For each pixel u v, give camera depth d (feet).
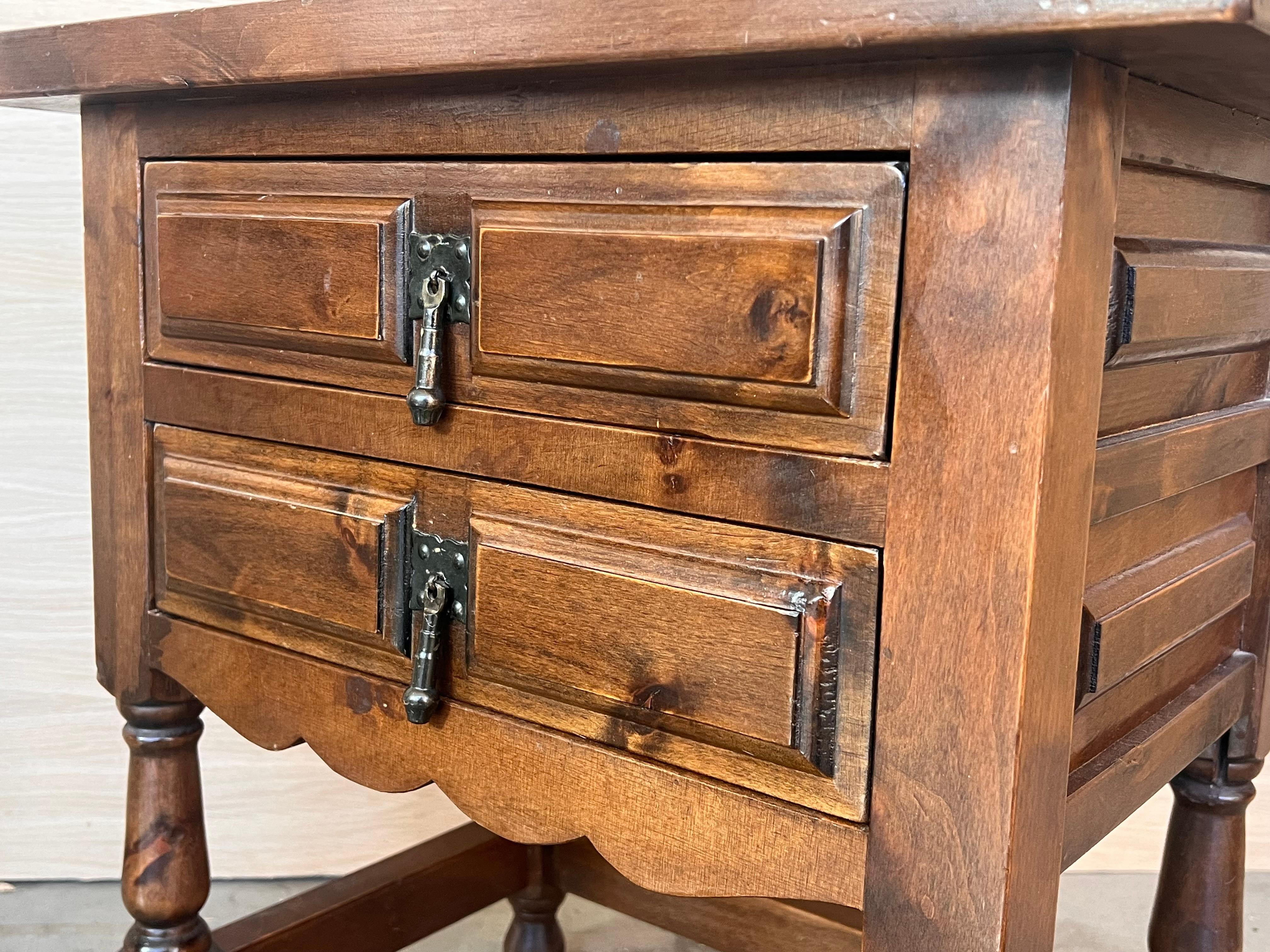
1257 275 2.56
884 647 1.92
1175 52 1.68
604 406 2.16
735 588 2.03
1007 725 1.81
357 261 2.39
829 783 2.00
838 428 1.93
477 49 2.03
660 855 2.20
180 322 2.74
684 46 1.82
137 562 2.97
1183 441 2.41
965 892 1.87
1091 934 4.54
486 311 2.24
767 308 1.92
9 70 2.75
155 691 3.02
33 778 4.94
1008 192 1.73
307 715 2.69
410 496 2.44
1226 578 2.76
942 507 1.84
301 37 2.24
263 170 2.57
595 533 2.20
